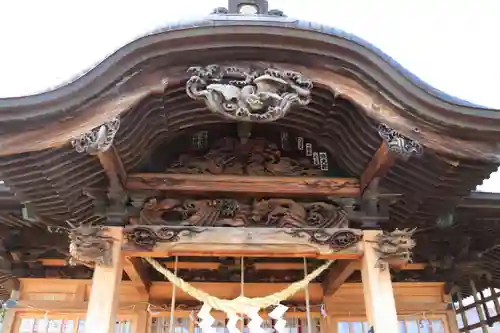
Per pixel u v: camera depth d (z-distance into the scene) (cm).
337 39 543
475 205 717
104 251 552
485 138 550
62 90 480
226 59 548
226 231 585
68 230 637
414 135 539
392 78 542
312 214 625
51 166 514
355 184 636
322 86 558
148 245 570
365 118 565
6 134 471
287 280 834
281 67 554
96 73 498
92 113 496
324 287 831
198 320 816
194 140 661
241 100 521
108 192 587
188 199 618
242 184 616
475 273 888
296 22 548
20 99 466
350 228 607
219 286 830
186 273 832
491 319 928
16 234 726
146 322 812
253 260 801
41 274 827
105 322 520
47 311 818
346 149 641
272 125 658
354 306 845
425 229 724
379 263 575
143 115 562
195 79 529
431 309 870
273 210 622
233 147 660
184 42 527
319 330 829
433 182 588
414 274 888
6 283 884
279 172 639
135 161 606
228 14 613
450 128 542
